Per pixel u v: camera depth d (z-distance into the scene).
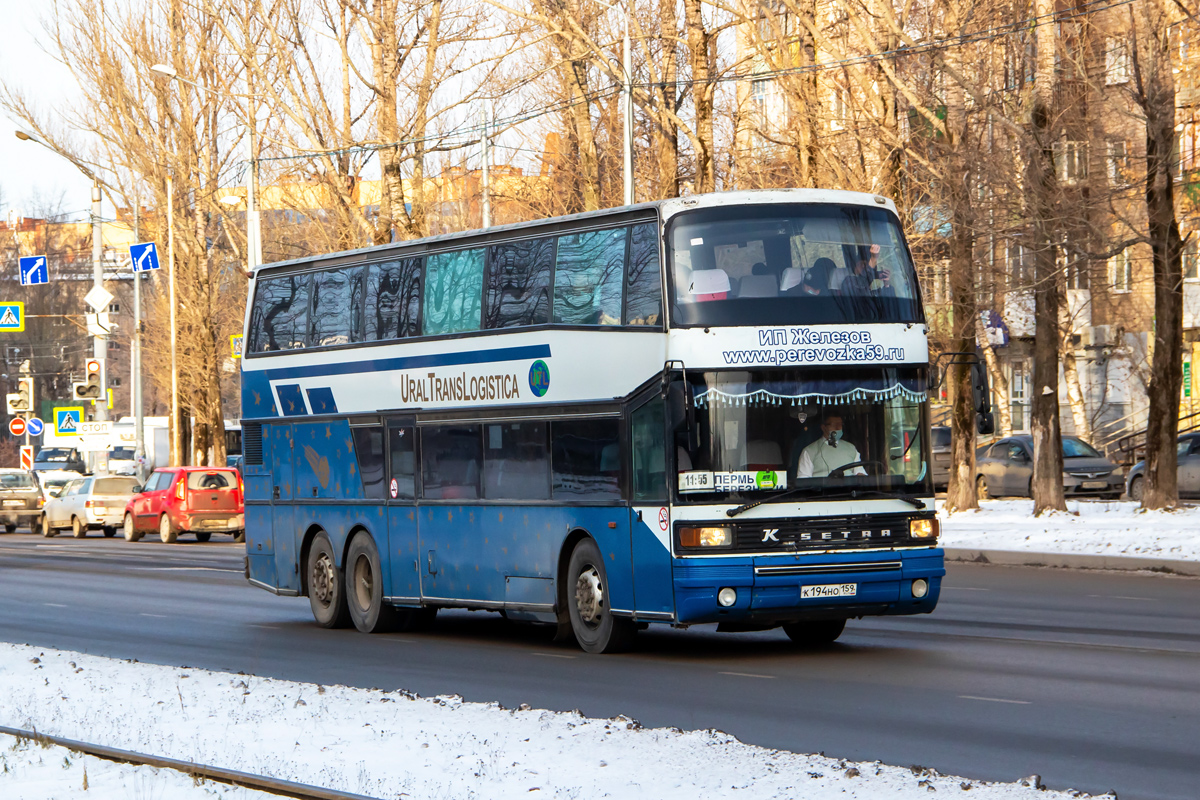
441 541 22.86
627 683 16.98
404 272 23.95
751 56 44.09
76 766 11.97
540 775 10.85
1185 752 11.98
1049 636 20.16
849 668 17.64
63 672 17.84
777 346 18.64
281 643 22.42
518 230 21.67
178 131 67.81
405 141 48.97
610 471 19.59
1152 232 38.47
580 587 20.19
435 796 10.26
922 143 43.62
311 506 25.88
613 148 62.38
